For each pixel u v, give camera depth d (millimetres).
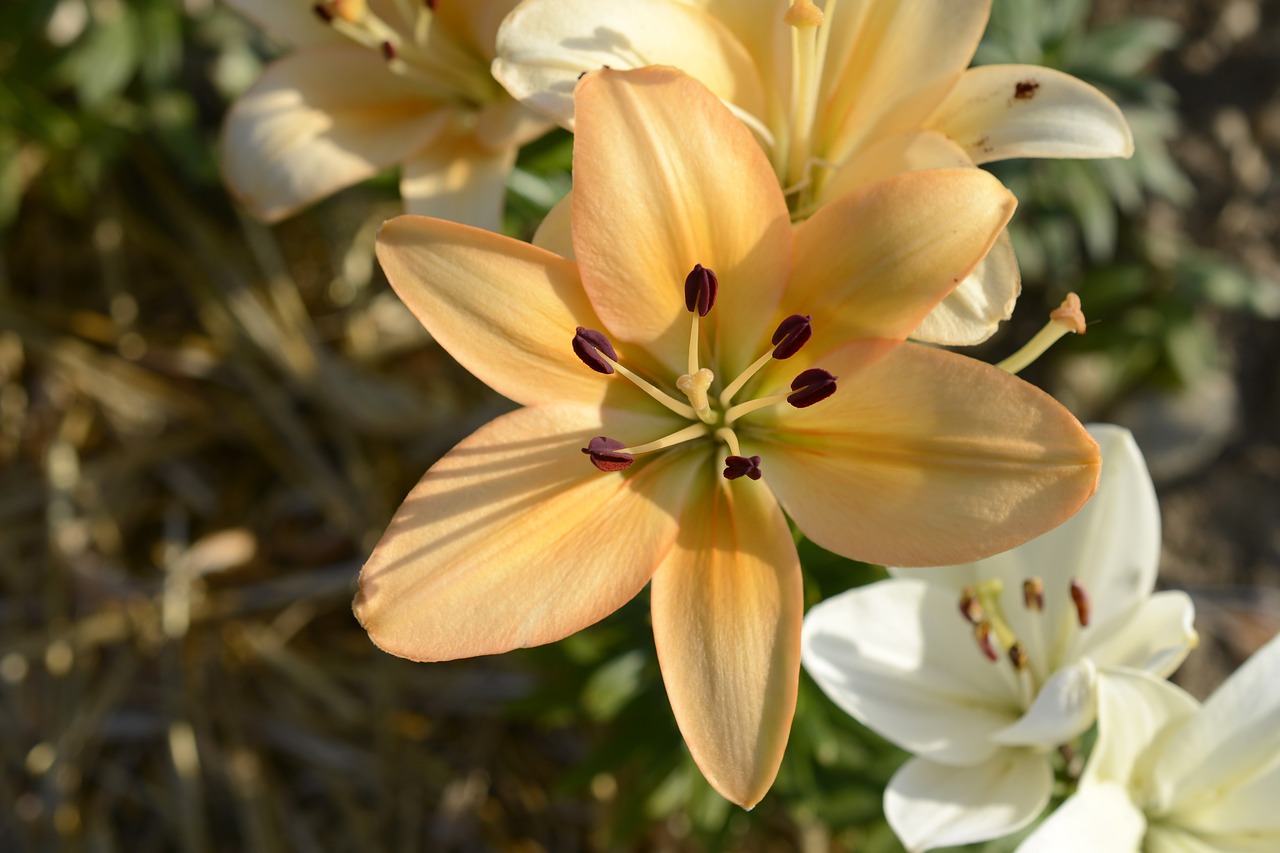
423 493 371
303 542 631
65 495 625
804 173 418
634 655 494
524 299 378
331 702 607
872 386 378
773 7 408
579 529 381
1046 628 424
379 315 669
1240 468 697
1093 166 604
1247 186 718
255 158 446
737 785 362
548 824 599
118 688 605
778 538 382
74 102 665
